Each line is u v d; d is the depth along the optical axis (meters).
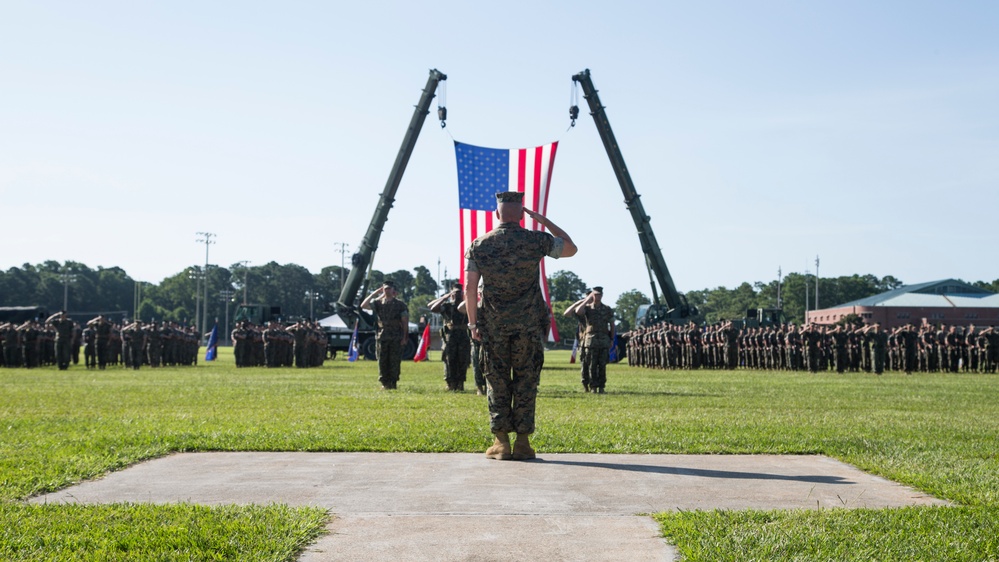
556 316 132.75
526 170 31.66
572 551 4.80
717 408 14.54
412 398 16.34
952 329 38.72
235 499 6.14
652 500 6.13
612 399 16.75
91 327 35.81
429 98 43.66
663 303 48.78
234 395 17.00
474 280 7.99
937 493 6.42
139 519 5.38
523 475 7.11
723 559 4.56
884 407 15.19
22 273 153.62
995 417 13.23
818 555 4.63
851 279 162.12
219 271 174.00
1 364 37.31
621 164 46.41
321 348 39.31
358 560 4.63
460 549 4.83
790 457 8.39
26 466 7.39
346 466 7.58
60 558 4.54
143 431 10.07
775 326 48.44
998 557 4.72
